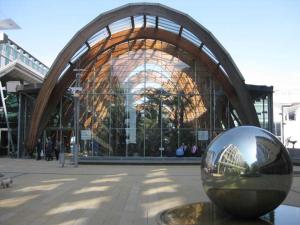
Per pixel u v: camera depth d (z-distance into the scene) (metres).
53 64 36.03
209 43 35.44
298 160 32.38
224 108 38.62
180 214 9.02
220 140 8.38
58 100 39.53
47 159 35.16
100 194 13.39
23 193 13.54
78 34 35.50
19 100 42.25
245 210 8.04
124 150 37.06
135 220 9.23
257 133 8.23
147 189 14.75
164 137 37.44
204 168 8.49
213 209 9.61
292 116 76.75
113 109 37.78
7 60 50.28
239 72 36.00
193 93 38.47
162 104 38.00
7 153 47.81
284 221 8.21
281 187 7.99
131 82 38.28
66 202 11.73
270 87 41.22
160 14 35.53
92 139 37.19
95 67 38.72
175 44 38.81
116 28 37.50
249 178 7.85
